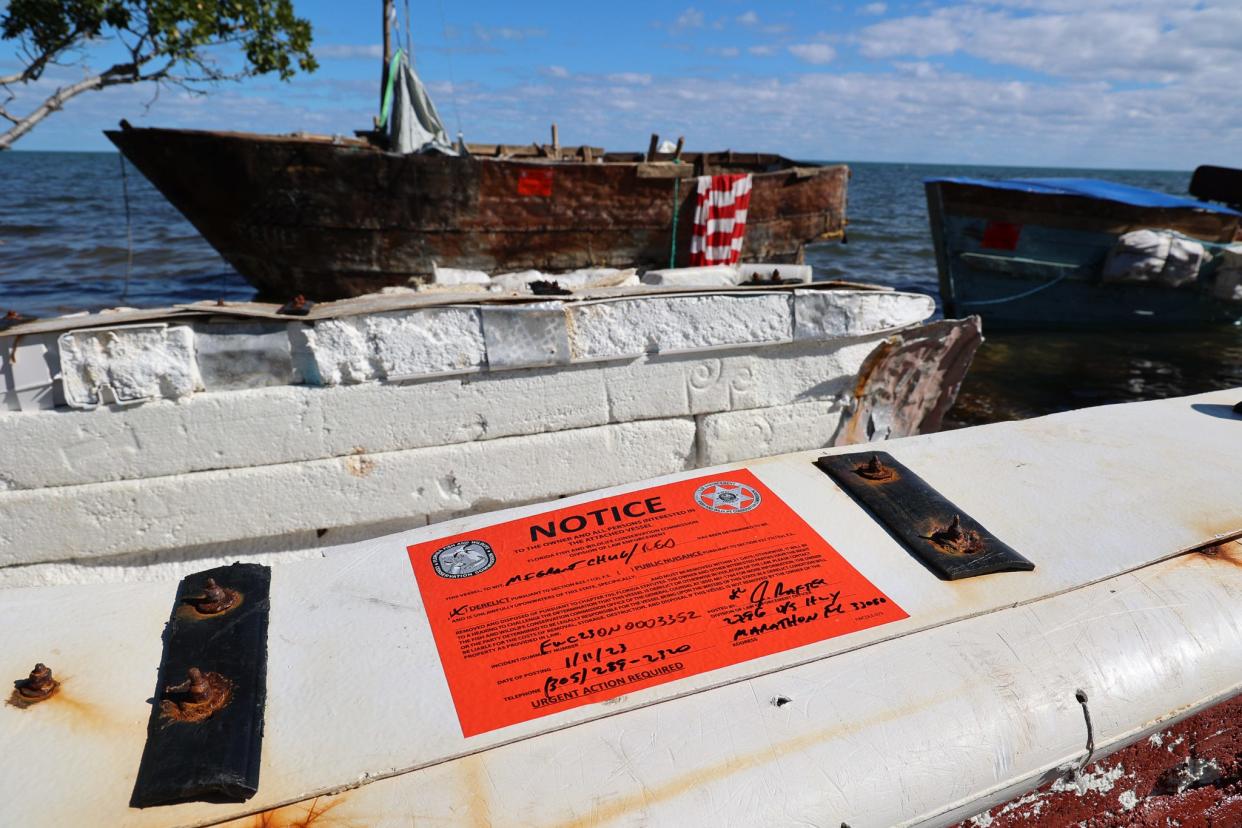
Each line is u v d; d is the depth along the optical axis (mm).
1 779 1414
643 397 3518
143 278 17828
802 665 1717
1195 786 2102
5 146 7164
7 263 18969
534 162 10867
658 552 2041
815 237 14086
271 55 8625
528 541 2090
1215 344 12883
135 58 7738
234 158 10258
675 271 4738
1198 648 1839
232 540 3246
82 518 3041
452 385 3250
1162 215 12766
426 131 13359
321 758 1490
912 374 3990
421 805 1414
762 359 3662
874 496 2232
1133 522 2158
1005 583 1938
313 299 11586
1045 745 1665
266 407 3070
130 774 1434
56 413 2900
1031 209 12781
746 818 1444
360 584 1938
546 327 3238
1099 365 11578
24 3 7078
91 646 1715
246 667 1648
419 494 3355
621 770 1485
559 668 1704
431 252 11102
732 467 2412
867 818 1517
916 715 1616
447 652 1743
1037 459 2479
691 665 1711
